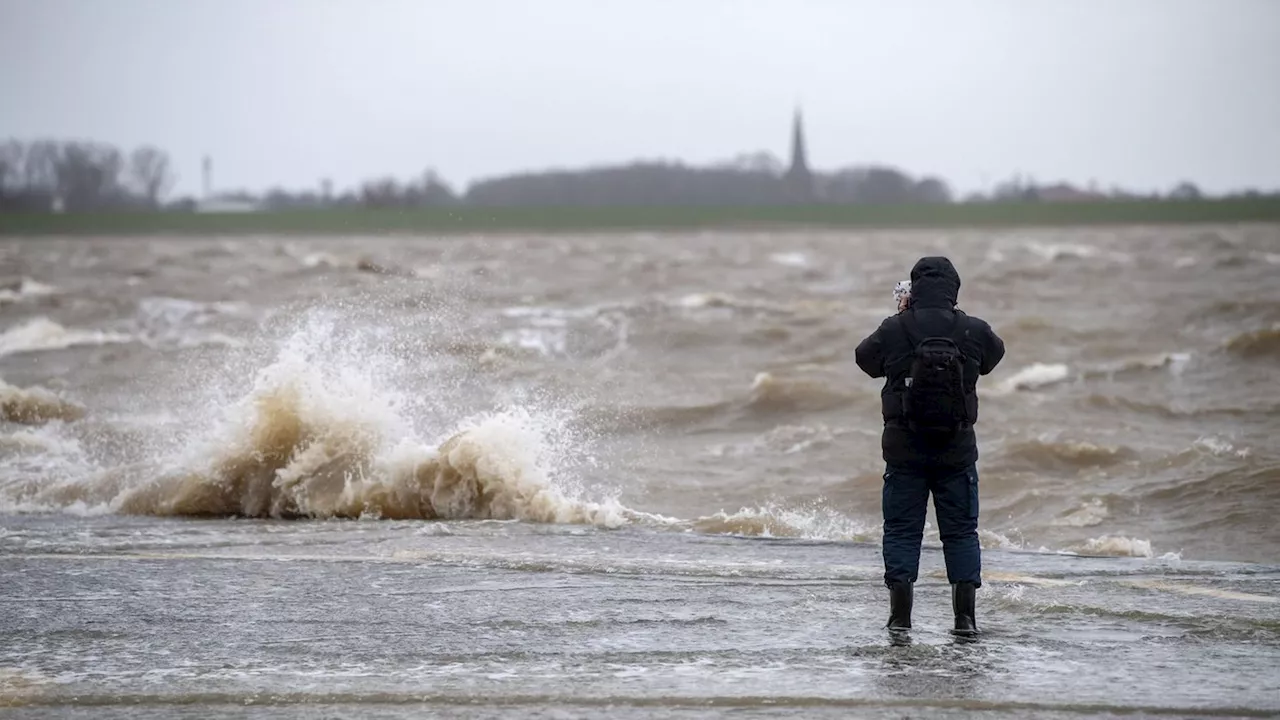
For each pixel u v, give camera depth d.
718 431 54.94
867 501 41.47
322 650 22.84
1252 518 37.09
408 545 33.28
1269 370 68.38
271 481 40.03
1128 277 140.25
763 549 32.78
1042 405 58.88
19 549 32.75
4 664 22.03
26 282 143.00
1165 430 52.59
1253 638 23.45
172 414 57.38
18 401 55.62
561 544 33.47
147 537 34.62
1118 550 34.75
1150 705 19.61
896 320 23.97
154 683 20.92
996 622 24.75
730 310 106.94
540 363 71.44
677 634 23.83
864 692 20.23
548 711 19.47
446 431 46.84
